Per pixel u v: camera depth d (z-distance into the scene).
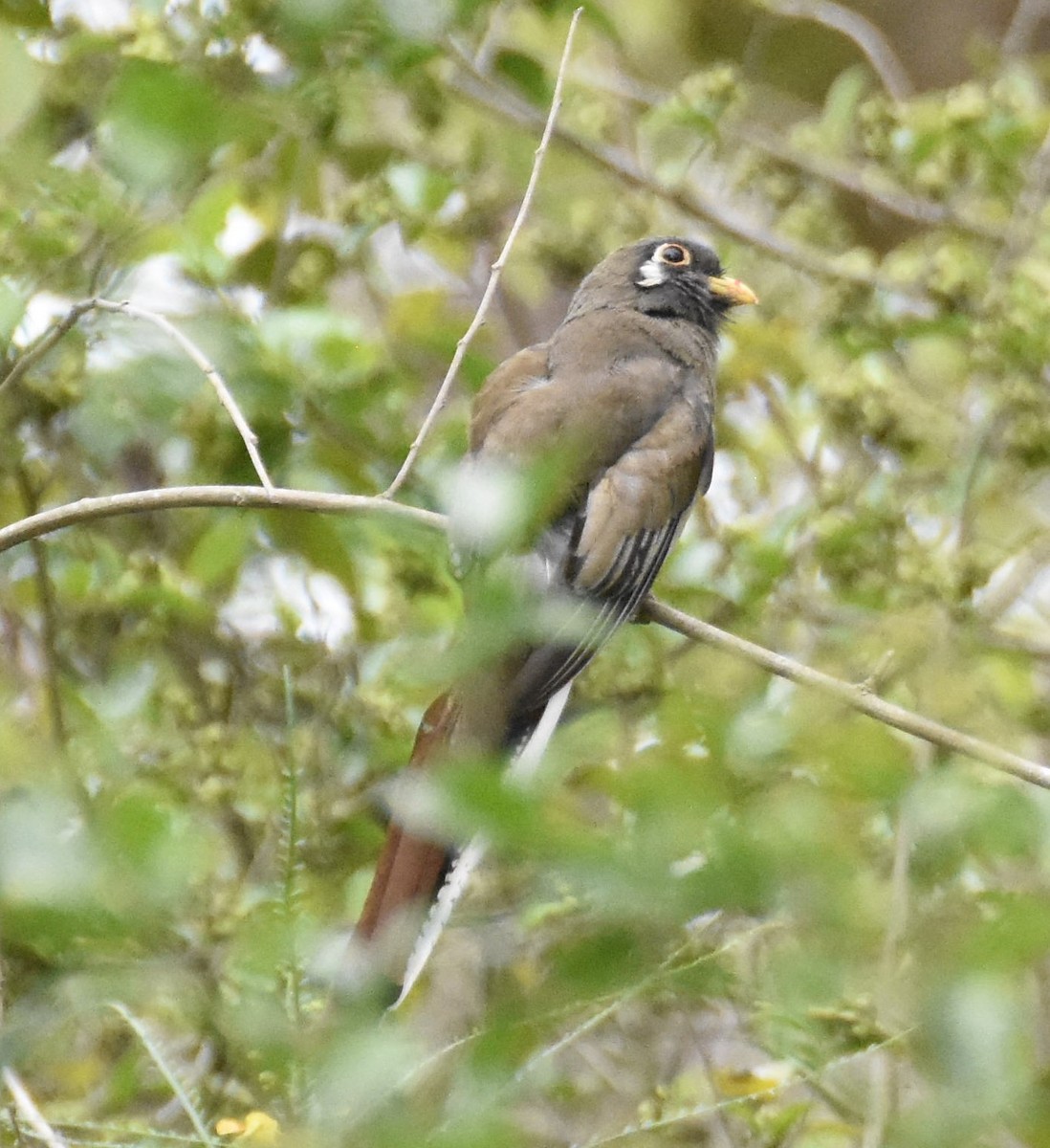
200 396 10.66
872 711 8.55
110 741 9.91
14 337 10.35
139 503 8.39
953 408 11.37
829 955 6.28
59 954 6.42
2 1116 7.14
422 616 10.63
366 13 10.41
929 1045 6.34
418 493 10.81
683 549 11.36
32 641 11.02
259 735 10.30
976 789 7.57
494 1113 5.41
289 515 10.80
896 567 10.62
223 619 10.62
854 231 14.38
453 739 8.88
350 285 13.37
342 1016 5.58
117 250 10.49
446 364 12.47
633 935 6.00
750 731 6.70
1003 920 5.98
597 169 13.25
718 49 16.59
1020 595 11.64
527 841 5.23
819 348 12.20
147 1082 8.24
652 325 11.65
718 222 12.58
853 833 7.40
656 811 5.60
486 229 12.21
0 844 5.54
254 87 10.48
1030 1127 6.23
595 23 11.58
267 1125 6.23
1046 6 14.45
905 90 13.96
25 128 10.67
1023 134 11.32
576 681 10.29
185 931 7.53
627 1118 9.35
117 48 10.42
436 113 11.36
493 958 9.52
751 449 12.22
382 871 7.92
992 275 11.19
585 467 10.43
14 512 11.40
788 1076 8.60
